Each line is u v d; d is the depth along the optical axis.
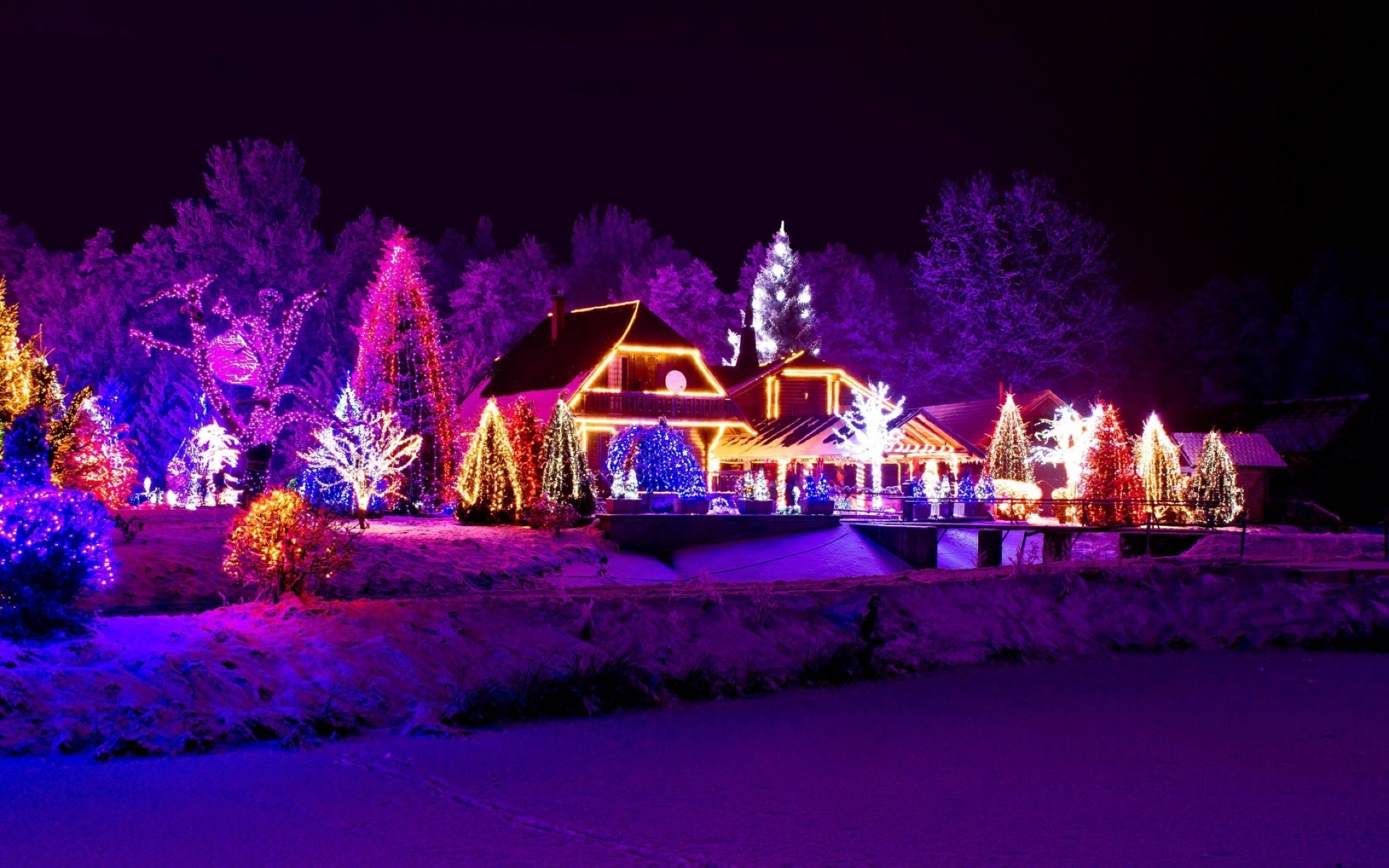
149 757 9.58
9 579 12.41
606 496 46.88
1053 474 61.19
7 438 14.83
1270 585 18.48
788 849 7.51
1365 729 11.39
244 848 7.41
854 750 10.37
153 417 79.56
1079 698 12.96
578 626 13.53
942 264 87.69
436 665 12.06
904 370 93.75
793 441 52.06
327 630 12.38
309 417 42.44
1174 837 7.85
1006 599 17.02
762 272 99.75
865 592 16.23
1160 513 43.28
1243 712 12.21
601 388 56.69
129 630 12.80
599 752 10.20
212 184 88.38
